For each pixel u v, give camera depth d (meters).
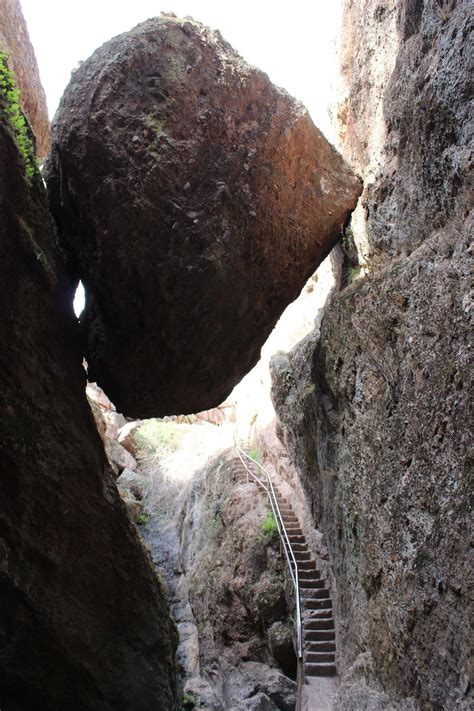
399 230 6.24
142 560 7.25
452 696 3.94
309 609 8.27
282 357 9.84
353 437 6.18
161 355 5.90
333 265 9.20
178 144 5.39
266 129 5.75
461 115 4.82
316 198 6.20
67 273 6.08
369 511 5.66
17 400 5.37
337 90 8.57
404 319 5.14
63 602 6.02
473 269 4.25
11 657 5.82
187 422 19.73
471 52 4.70
